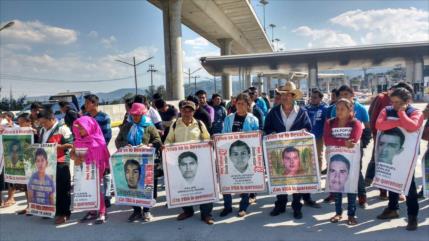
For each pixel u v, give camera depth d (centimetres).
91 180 540
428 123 478
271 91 2022
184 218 543
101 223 539
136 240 469
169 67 2847
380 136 478
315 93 720
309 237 450
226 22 3825
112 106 2311
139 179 529
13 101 3409
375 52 1647
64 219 553
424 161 460
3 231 524
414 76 1758
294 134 510
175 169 524
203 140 542
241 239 455
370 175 656
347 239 439
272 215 538
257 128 547
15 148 600
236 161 529
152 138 549
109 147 1368
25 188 656
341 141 484
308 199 575
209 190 526
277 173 515
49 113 561
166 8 2900
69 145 555
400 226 474
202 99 723
